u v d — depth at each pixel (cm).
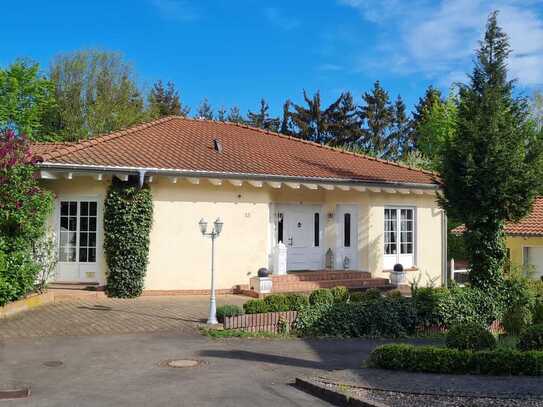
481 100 1634
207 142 2139
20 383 867
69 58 4662
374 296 1627
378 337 1423
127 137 2003
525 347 1064
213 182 1780
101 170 1609
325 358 1120
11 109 3559
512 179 1561
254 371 975
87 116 4541
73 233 1764
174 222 1773
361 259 2102
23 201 1467
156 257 1750
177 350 1116
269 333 1329
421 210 2252
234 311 1341
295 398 812
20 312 1427
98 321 1348
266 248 1930
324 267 2153
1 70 3588
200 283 1802
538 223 2644
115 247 1681
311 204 2141
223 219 1845
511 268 1761
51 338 1180
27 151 1495
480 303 1623
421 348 964
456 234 3102
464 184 1611
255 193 1909
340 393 788
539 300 1670
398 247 2198
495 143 1569
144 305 1566
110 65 4769
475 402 753
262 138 2441
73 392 824
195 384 876
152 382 884
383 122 6334
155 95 6612
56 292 1642
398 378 888
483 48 1661
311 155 2298
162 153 1848
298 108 6012
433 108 4972
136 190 1689
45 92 3862
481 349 1024
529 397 769
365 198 2105
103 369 958
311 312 1407
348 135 5897
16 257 1423
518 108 1655
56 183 1759
